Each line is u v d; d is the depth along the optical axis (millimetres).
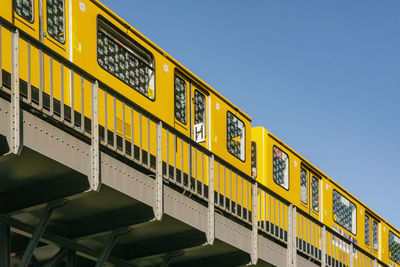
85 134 9117
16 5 9602
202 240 11438
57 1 10445
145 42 12391
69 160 8758
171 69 13078
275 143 16422
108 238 11016
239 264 12766
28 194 9375
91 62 10977
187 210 11031
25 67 9562
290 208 14523
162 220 10703
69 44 10555
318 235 16000
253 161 15930
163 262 11641
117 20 11711
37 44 8516
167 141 10805
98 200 9742
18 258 10969
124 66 11789
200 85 13922
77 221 10477
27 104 8281
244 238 12617
